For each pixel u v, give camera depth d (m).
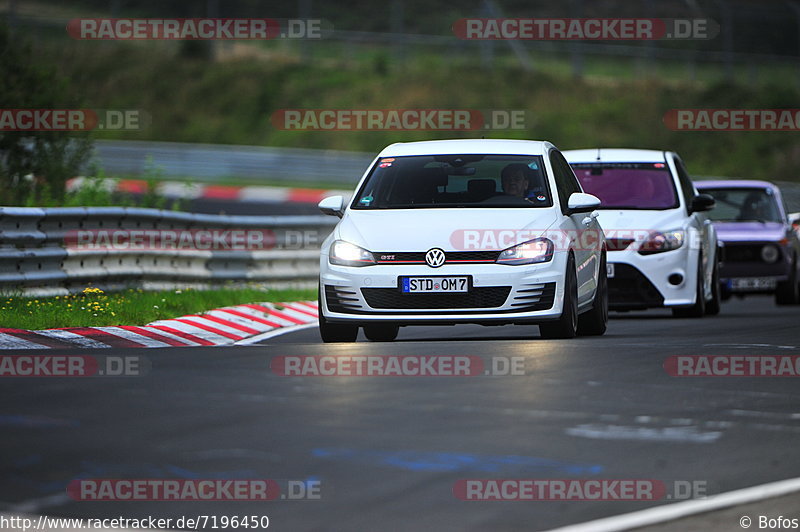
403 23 197.62
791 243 69.81
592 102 175.50
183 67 186.00
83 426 22.73
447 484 18.73
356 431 22.50
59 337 38.94
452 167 41.31
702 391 27.94
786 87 181.12
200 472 19.31
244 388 27.39
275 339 44.06
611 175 55.94
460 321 37.66
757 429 23.47
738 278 68.62
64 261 49.44
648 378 29.66
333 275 38.53
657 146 165.00
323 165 150.50
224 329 45.91
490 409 24.91
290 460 20.12
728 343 37.94
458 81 179.00
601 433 22.72
